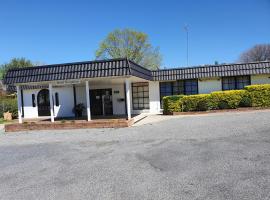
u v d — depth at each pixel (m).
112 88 23.39
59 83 17.16
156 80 22.36
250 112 17.12
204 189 5.23
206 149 8.20
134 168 6.96
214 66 21.36
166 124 14.33
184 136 10.56
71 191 5.71
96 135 12.66
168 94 22.83
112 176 6.47
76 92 24.02
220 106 19.22
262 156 6.99
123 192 5.43
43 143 11.62
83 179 6.41
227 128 11.41
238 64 20.98
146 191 5.39
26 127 16.36
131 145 9.80
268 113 15.56
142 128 13.73
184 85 22.52
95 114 23.64
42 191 5.85
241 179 5.57
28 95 25.75
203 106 19.30
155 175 6.29
